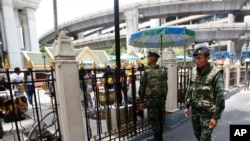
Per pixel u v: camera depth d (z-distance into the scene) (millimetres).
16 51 24859
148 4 30375
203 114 2627
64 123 2436
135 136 3768
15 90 5227
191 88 2824
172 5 29469
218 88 2426
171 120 4562
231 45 35250
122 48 39781
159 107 3574
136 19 31203
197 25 29828
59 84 2379
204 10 29188
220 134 4066
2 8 23578
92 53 25547
